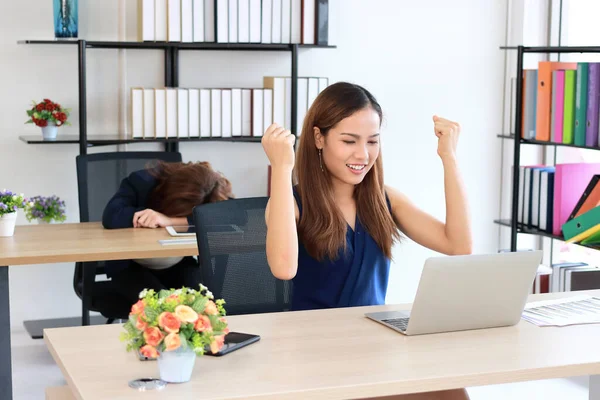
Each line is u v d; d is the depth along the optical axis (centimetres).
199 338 194
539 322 252
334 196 281
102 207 455
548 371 211
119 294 416
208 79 547
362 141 268
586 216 456
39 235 399
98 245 375
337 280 279
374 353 219
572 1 534
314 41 528
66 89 525
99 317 540
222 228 300
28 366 460
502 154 604
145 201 431
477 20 587
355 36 567
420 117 585
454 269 230
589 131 458
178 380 195
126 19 531
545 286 488
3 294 353
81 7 522
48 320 535
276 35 521
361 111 268
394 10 572
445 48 584
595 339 235
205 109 513
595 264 529
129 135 527
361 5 565
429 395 254
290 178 258
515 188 516
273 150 256
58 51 521
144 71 538
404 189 588
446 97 589
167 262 430
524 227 520
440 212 596
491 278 237
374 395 197
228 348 218
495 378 206
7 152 520
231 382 196
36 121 489
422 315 233
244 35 514
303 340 230
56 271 537
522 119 516
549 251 586
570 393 432
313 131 275
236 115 520
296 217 279
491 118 598
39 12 516
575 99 469
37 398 413
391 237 286
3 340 355
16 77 516
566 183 484
